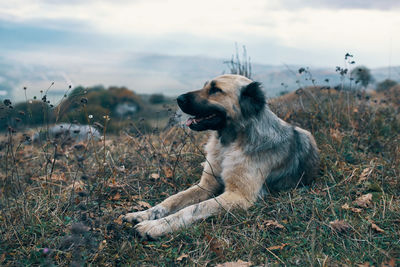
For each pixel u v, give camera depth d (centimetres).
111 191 422
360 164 480
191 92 413
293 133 445
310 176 445
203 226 348
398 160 475
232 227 351
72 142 571
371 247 312
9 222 351
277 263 290
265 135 411
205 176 433
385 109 687
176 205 394
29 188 453
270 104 615
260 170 402
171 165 494
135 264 296
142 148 543
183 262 301
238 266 283
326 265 282
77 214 368
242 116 408
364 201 382
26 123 590
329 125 590
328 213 369
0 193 391
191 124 414
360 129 586
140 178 474
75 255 279
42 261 292
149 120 723
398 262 286
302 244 317
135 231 339
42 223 351
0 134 499
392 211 362
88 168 498
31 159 554
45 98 409
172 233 341
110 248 317
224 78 415
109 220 351
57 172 498
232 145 419
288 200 392
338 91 684
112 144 611
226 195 387
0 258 295
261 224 352
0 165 538
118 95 1609
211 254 311
